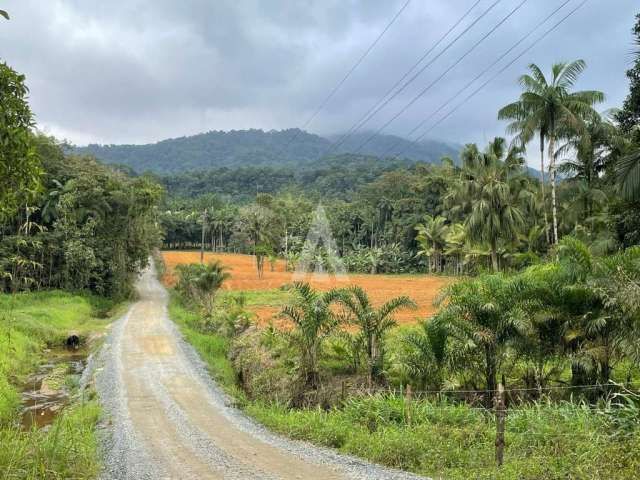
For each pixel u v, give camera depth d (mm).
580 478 6254
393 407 11211
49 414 15281
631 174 14609
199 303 40031
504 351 11977
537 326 11945
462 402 12172
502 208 38500
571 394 10938
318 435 10688
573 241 11898
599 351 10914
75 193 47156
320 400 13875
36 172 5617
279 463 8906
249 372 17766
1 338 22766
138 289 59562
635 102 20578
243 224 91812
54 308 36719
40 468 6961
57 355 25719
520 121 31719
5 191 5574
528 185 51219
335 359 15586
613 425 8016
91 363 22531
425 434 9289
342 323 15023
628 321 10703
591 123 32125
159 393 16906
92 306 44219
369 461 8812
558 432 8250
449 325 12109
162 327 32062
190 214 119250
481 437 9297
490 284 12172
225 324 27688
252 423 12906
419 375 12695
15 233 44031
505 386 12641
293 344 15125
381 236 99062
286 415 12938
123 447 10562
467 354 12516
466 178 49875
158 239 62812
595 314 11156
